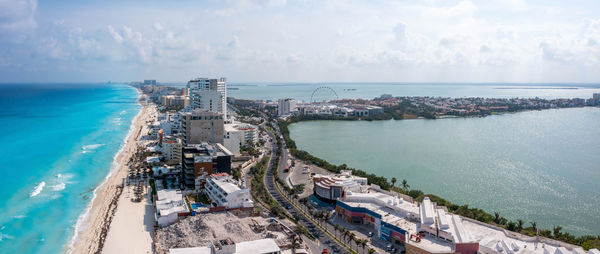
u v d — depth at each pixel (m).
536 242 162.62
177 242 171.50
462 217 189.75
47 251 173.12
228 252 151.75
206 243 165.50
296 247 165.62
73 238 186.62
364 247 172.25
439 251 151.00
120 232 189.38
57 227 199.12
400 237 175.62
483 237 168.25
